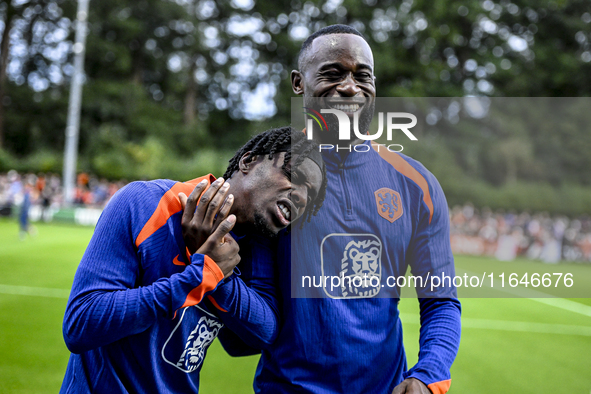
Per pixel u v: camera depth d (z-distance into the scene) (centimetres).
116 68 3031
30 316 514
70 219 1664
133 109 2956
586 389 370
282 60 3212
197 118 3300
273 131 143
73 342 129
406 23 2547
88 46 2936
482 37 2538
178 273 131
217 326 153
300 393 146
